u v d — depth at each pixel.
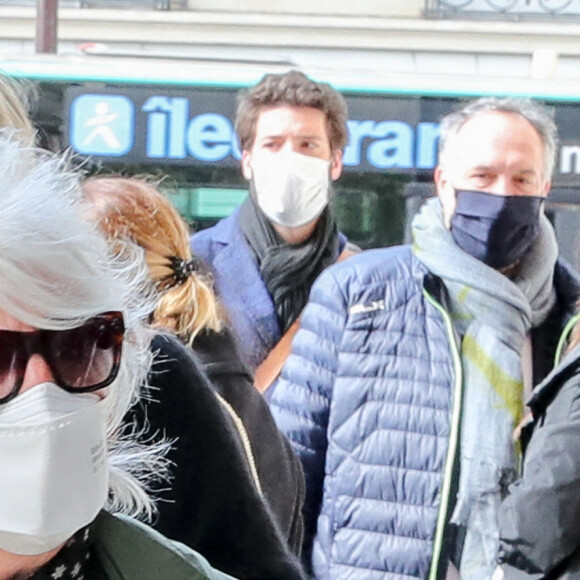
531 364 5.57
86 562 2.06
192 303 3.88
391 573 5.46
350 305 5.57
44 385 1.85
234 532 3.03
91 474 1.93
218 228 5.66
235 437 3.14
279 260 5.59
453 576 5.44
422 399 5.52
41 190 1.88
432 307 5.58
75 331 1.89
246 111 5.73
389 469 5.49
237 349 4.65
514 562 4.46
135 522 2.16
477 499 5.46
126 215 3.74
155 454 2.81
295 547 5.11
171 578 2.12
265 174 5.69
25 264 1.82
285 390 5.54
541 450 4.45
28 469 1.85
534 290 5.60
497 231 5.61
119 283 2.00
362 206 5.70
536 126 5.72
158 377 3.01
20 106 3.16
